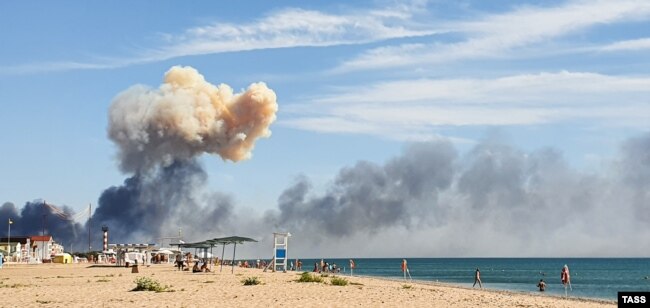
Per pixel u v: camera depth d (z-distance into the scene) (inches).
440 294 1814.7
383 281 2977.4
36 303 1401.3
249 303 1376.7
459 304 1450.5
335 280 2176.4
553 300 1919.3
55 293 1695.4
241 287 1923.0
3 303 1409.9
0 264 4101.9
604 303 1872.5
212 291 1740.9
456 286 3115.2
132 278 2546.8
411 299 1546.5
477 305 1437.0
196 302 1397.6
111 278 2544.3
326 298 1524.4
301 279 2340.1
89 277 2652.6
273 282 2233.0
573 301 1951.3
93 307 1295.5
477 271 3284.9
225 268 4227.4
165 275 2854.3
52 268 4042.8
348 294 1665.8
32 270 3612.2
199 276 2728.8
